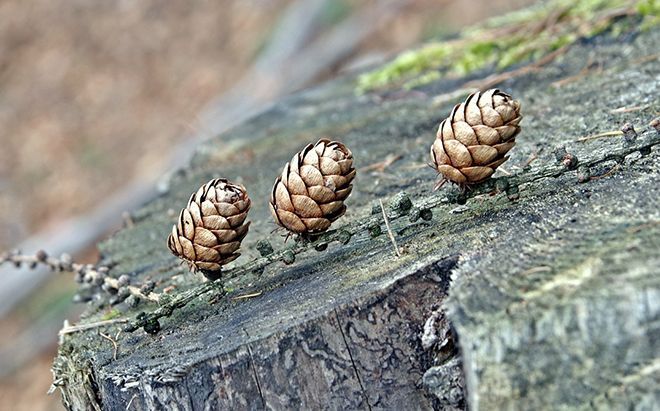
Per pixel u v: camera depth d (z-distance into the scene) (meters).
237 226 0.72
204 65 2.54
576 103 0.81
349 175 0.71
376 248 0.73
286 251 0.72
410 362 0.70
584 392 0.65
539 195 0.72
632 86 0.81
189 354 0.70
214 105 2.29
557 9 0.95
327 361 0.70
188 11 2.76
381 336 0.70
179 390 0.70
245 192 0.72
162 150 2.28
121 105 2.52
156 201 0.90
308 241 0.72
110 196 2.21
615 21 0.89
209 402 0.70
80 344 0.74
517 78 0.88
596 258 0.67
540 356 0.65
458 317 0.66
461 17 2.23
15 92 2.64
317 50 2.27
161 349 0.72
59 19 2.85
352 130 0.90
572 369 0.65
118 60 2.69
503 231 0.70
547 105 0.82
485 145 0.70
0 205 2.28
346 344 0.70
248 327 0.71
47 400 1.63
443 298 0.69
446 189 0.77
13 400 1.67
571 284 0.66
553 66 0.88
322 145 0.71
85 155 2.38
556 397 0.65
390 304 0.69
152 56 2.65
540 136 0.79
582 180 0.71
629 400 0.65
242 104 2.19
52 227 2.17
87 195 2.24
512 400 0.65
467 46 0.96
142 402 0.71
